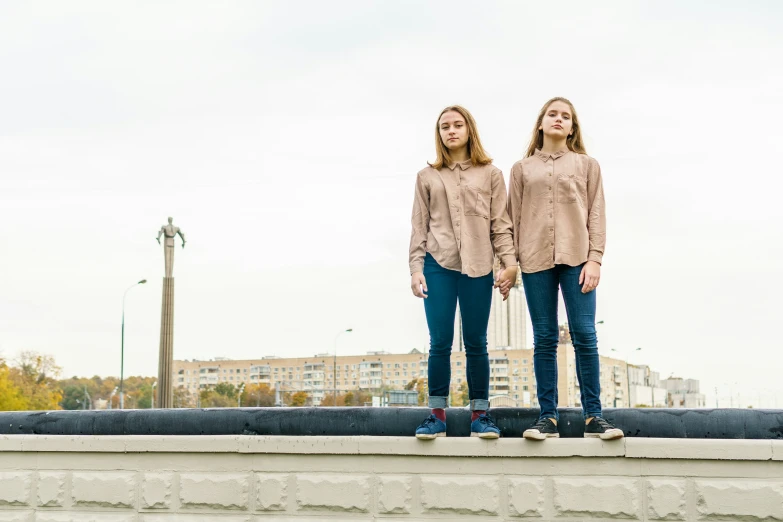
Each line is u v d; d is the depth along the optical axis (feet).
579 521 14.14
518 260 15.69
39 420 16.49
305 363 468.34
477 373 15.11
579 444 14.20
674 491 13.91
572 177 15.25
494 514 14.42
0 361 234.99
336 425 15.43
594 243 15.10
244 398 398.21
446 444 14.61
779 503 13.52
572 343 15.12
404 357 449.48
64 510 15.99
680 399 594.65
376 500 14.84
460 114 15.78
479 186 15.60
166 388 92.63
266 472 15.30
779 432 14.06
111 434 16.15
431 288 15.49
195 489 15.52
